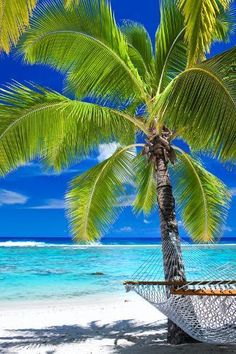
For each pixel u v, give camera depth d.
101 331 8.07
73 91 6.88
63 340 7.18
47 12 6.20
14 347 6.67
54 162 7.23
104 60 6.52
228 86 4.22
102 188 7.78
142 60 7.35
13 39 3.98
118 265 25.05
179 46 7.00
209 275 5.62
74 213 7.92
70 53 6.49
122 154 7.66
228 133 4.28
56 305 11.78
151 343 6.56
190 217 8.04
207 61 4.33
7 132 5.89
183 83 4.47
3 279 18.20
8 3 3.92
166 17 6.97
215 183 7.91
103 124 6.47
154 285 4.96
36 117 6.05
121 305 11.60
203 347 5.94
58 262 27.44
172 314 4.69
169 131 6.68
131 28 7.61
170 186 6.49
